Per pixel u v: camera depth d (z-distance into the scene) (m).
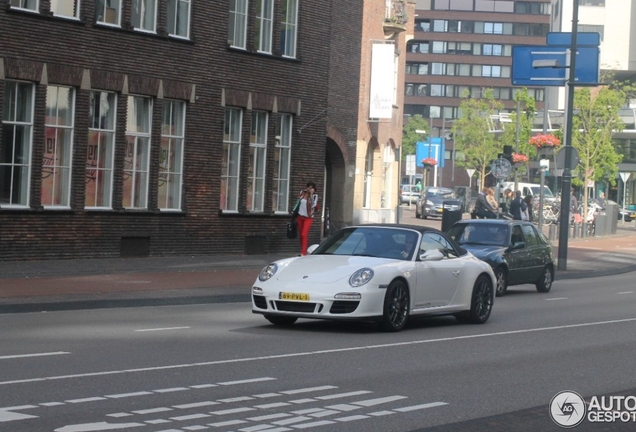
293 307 17.30
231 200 35.72
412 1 58.56
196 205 33.91
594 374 13.80
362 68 50.31
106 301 21.20
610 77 83.81
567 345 16.91
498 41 163.50
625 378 13.51
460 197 97.62
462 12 164.00
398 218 50.16
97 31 29.86
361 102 50.22
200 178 34.00
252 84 35.81
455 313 19.50
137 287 23.95
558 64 37.31
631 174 97.19
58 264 27.94
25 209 28.02
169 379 12.27
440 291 18.94
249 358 14.23
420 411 10.77
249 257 34.94
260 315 20.25
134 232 31.56
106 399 10.88
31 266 26.92
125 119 30.98
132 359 13.81
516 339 17.59
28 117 28.30
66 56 28.95
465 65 164.25
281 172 37.94
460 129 107.38
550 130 80.00
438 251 18.86
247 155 35.91
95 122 30.34
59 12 28.89
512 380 13.08
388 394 11.74
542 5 163.12
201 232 34.16
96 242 30.33
